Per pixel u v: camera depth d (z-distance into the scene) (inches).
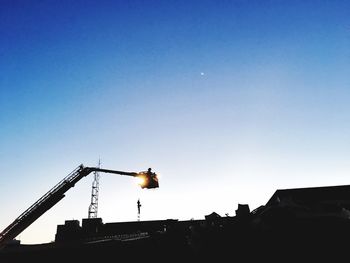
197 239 867.4
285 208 690.2
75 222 1727.4
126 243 848.9
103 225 1784.0
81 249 744.3
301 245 627.5
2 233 426.9
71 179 450.0
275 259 647.1
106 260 777.6
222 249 761.0
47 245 703.1
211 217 1193.4
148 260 848.9
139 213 1808.6
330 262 585.9
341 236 605.9
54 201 446.6
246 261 692.7
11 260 625.3
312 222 642.8
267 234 687.7
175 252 875.4
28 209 440.1
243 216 878.4
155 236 948.6
